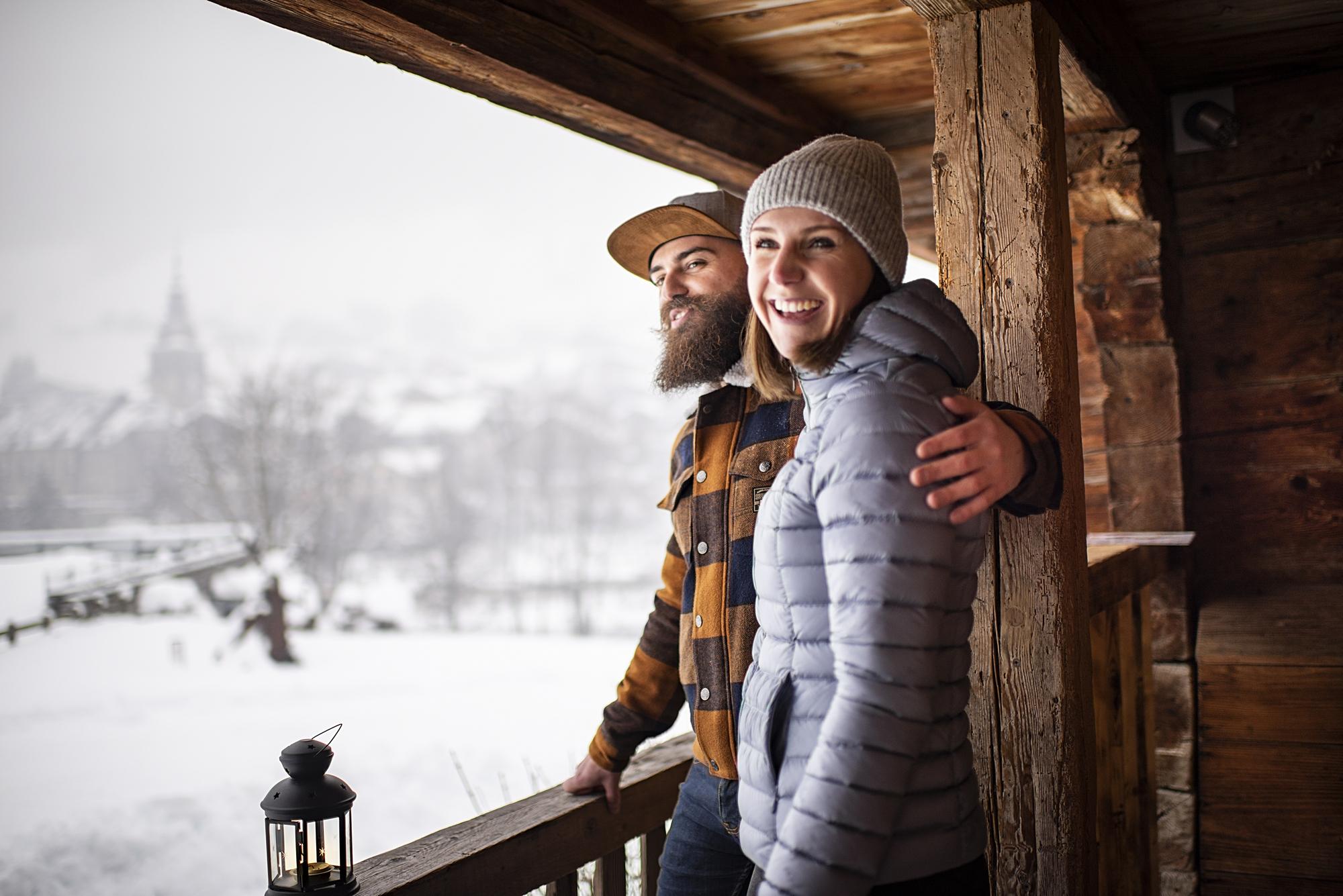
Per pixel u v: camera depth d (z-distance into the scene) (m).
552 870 1.68
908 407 1.05
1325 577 2.64
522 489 58.12
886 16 2.24
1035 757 1.43
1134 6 2.20
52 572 30.19
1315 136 2.64
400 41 1.73
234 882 7.55
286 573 24.39
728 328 1.63
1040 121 1.47
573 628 35.84
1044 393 1.44
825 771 0.97
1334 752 2.48
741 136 2.61
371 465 51.59
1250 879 2.56
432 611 38.91
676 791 2.02
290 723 12.59
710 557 1.50
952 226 1.52
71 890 7.43
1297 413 2.67
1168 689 2.65
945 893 1.08
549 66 1.96
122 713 13.34
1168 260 2.70
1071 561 1.44
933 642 0.99
